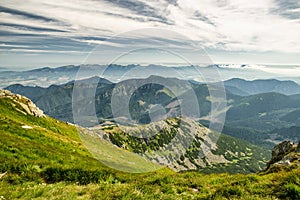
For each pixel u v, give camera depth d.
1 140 25.17
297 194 9.07
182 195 9.83
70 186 10.30
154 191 9.80
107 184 10.62
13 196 8.75
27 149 25.16
